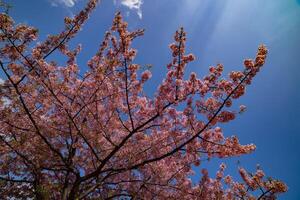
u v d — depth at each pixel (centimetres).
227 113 767
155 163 970
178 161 984
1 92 888
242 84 749
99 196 1132
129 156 948
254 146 789
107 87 919
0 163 1011
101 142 973
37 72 865
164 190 983
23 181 943
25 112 902
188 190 971
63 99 941
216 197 1014
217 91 774
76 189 888
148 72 877
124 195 946
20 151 956
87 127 919
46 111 990
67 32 959
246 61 741
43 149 958
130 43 845
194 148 826
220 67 787
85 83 962
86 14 957
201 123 818
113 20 838
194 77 808
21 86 885
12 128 923
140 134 952
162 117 879
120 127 973
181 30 834
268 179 971
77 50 1085
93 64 1038
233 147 791
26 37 830
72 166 916
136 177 1109
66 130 980
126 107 949
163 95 831
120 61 862
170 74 837
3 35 797
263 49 737
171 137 914
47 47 951
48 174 1142
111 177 1109
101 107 968
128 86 890
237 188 1134
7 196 1030
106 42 1055
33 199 1027
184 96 814
